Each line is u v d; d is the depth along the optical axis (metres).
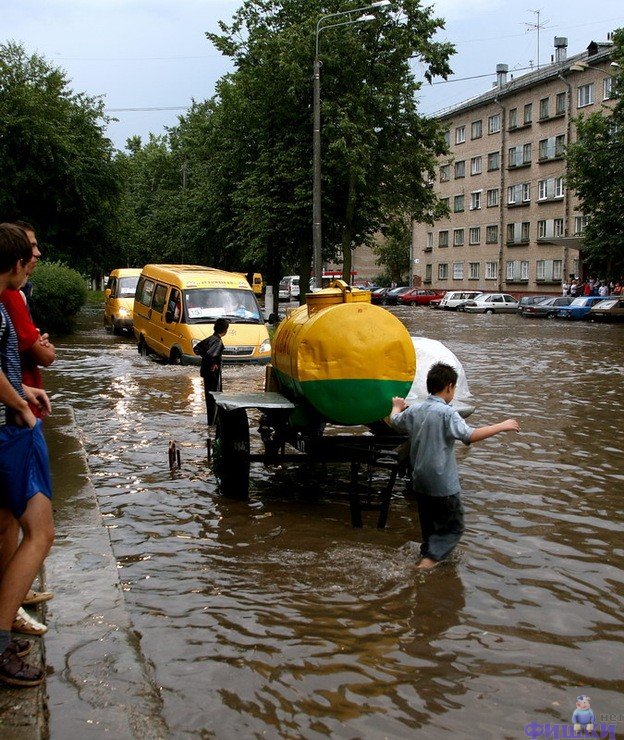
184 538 6.57
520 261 61.16
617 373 18.47
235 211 38.53
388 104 33.78
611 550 6.36
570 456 9.61
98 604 4.74
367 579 5.68
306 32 32.81
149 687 3.84
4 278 3.84
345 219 35.91
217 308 18.69
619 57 37.91
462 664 4.44
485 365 20.27
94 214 33.62
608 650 4.64
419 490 5.96
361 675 4.30
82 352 21.97
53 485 7.25
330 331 7.27
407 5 33.50
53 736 3.42
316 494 8.05
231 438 7.66
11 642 3.95
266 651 4.56
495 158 63.72
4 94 31.14
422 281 76.12
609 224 38.94
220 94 36.94
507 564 6.01
